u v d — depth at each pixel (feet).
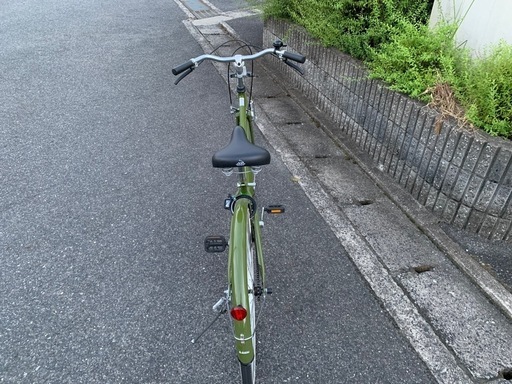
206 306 8.00
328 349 7.20
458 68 10.89
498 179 9.00
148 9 32.76
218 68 20.92
